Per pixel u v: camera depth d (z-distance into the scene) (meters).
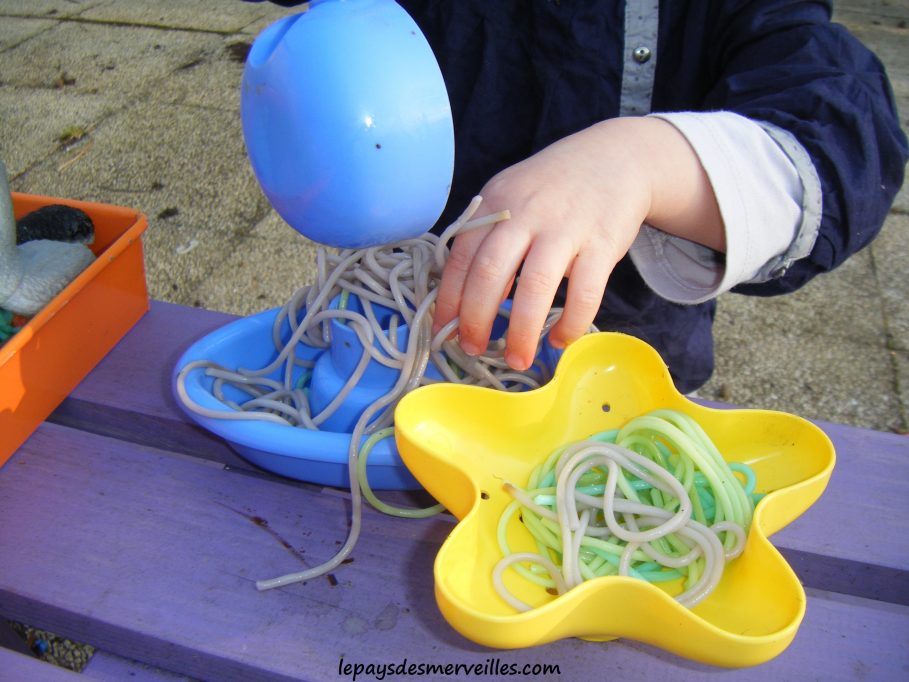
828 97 0.65
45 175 1.85
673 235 0.67
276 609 0.52
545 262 0.50
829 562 0.56
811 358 1.45
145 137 1.98
